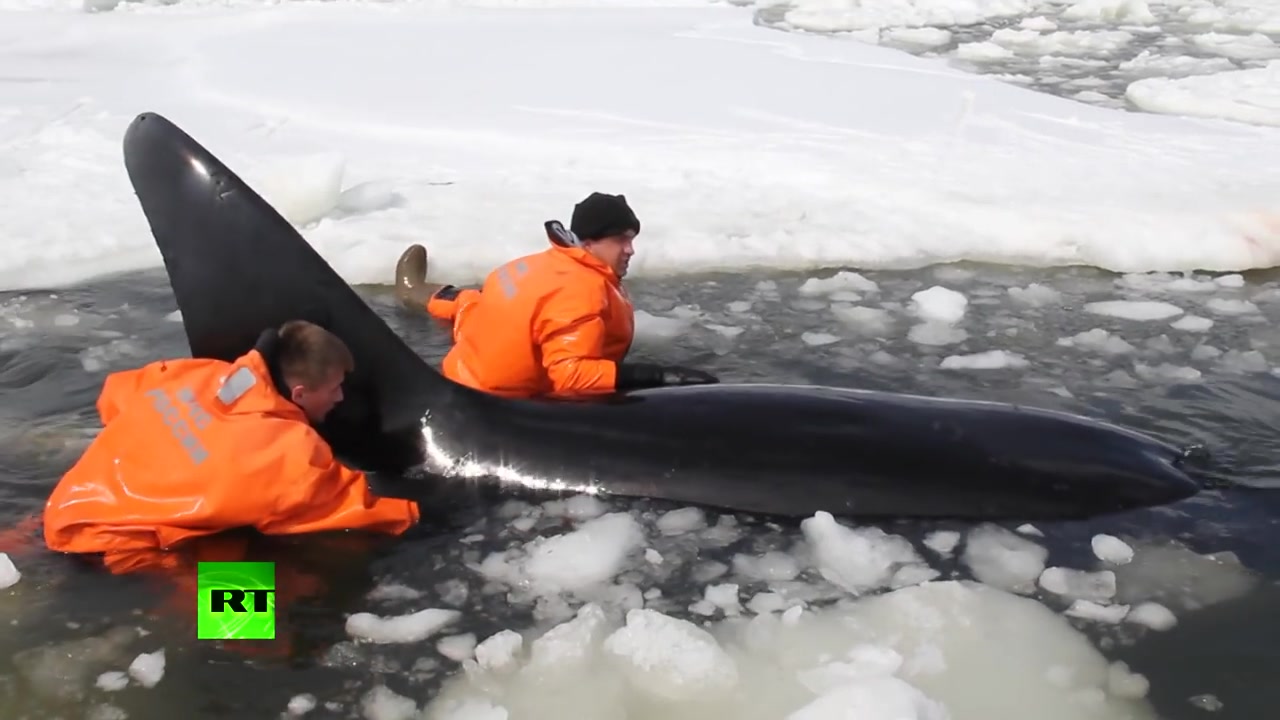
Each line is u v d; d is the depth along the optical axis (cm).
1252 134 914
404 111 954
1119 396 496
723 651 330
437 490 401
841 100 1005
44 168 798
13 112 949
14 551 370
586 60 1155
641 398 421
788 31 1399
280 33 1319
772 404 413
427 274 625
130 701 310
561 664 325
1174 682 323
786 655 332
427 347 537
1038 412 423
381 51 1203
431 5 1550
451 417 409
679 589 361
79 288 593
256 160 818
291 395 382
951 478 395
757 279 629
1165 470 412
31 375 497
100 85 1055
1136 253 654
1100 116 965
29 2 1540
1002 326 571
